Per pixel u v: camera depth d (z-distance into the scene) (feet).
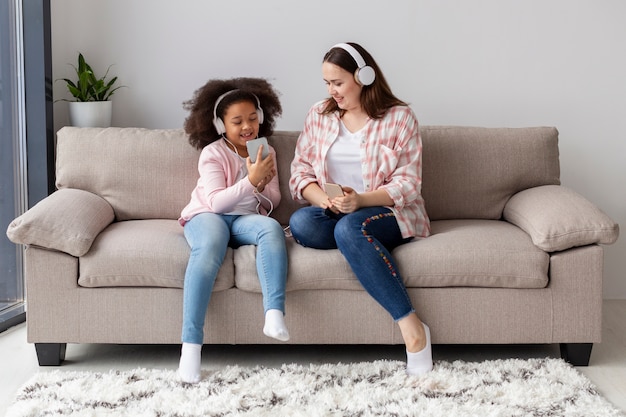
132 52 11.32
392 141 9.14
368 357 9.11
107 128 10.25
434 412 7.33
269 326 8.04
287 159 10.03
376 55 11.26
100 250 8.55
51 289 8.59
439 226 9.58
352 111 9.27
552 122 11.33
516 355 9.18
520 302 8.59
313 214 8.87
